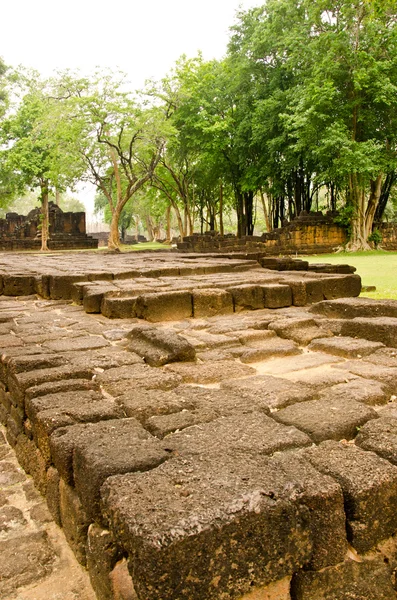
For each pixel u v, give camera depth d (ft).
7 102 125.39
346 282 29.50
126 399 11.78
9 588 8.70
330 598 6.98
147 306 23.62
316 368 15.25
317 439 9.48
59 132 95.86
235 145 109.40
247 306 26.09
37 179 126.41
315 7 84.07
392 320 18.33
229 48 107.55
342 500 7.28
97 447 8.84
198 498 6.82
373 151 81.97
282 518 6.78
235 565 6.46
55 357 15.38
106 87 99.25
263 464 7.95
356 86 79.61
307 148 91.91
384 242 100.42
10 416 15.33
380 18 81.51
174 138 105.60
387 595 7.29
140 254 83.20
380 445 8.84
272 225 135.54
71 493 9.47
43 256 82.94
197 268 39.58
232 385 13.24
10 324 23.15
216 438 9.14
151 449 8.73
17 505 11.45
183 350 16.05
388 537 7.69
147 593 6.00
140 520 6.41
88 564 8.55
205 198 149.28
